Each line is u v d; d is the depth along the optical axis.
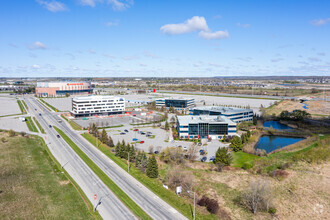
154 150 130.00
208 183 91.38
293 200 80.00
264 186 79.12
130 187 85.44
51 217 67.75
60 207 73.00
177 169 99.81
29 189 84.62
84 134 162.62
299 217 70.31
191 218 66.88
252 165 109.94
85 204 74.56
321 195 83.06
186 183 88.31
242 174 100.94
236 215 70.31
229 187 88.38
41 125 193.12
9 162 110.62
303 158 118.62
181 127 155.50
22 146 136.00
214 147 138.50
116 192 81.31
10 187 86.06
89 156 118.94
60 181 91.31
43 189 84.56
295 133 172.88
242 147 133.88
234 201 78.56
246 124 188.62
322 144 139.25
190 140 152.12
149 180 91.81
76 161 112.44
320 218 69.75
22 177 94.56
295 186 89.81
